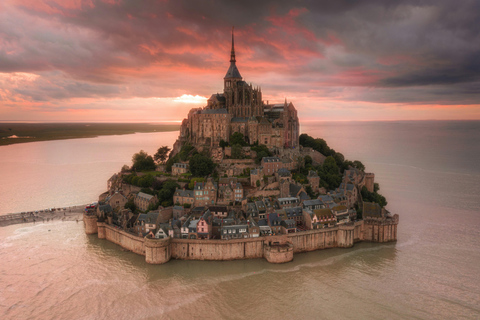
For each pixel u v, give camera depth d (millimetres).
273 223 163000
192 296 123625
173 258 153500
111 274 138750
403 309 115750
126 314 113375
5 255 153250
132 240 158750
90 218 177875
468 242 167875
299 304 118750
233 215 171375
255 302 120000
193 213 175250
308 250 163000
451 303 118562
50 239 172000
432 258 152000
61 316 111938
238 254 152750
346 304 118688
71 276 136375
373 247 165875
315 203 179000
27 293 124125
